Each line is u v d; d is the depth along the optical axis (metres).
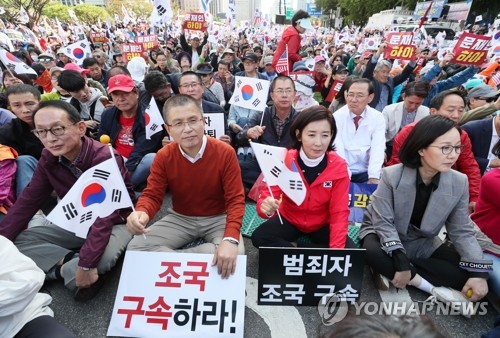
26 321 1.57
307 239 2.62
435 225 2.17
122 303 1.95
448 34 16.16
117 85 3.44
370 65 6.06
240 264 2.01
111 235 2.29
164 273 2.00
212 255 2.03
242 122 4.57
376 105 5.37
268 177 2.22
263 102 3.73
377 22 23.31
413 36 6.27
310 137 2.19
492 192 2.04
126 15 23.67
